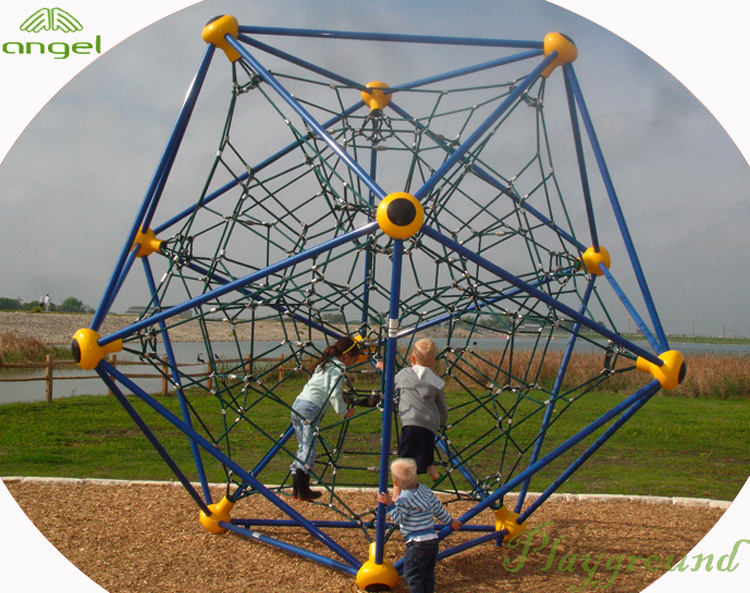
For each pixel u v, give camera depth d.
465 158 4.29
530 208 4.73
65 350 18.50
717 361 14.60
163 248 4.38
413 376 3.89
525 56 4.01
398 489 3.47
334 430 8.71
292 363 13.33
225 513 4.62
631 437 8.75
